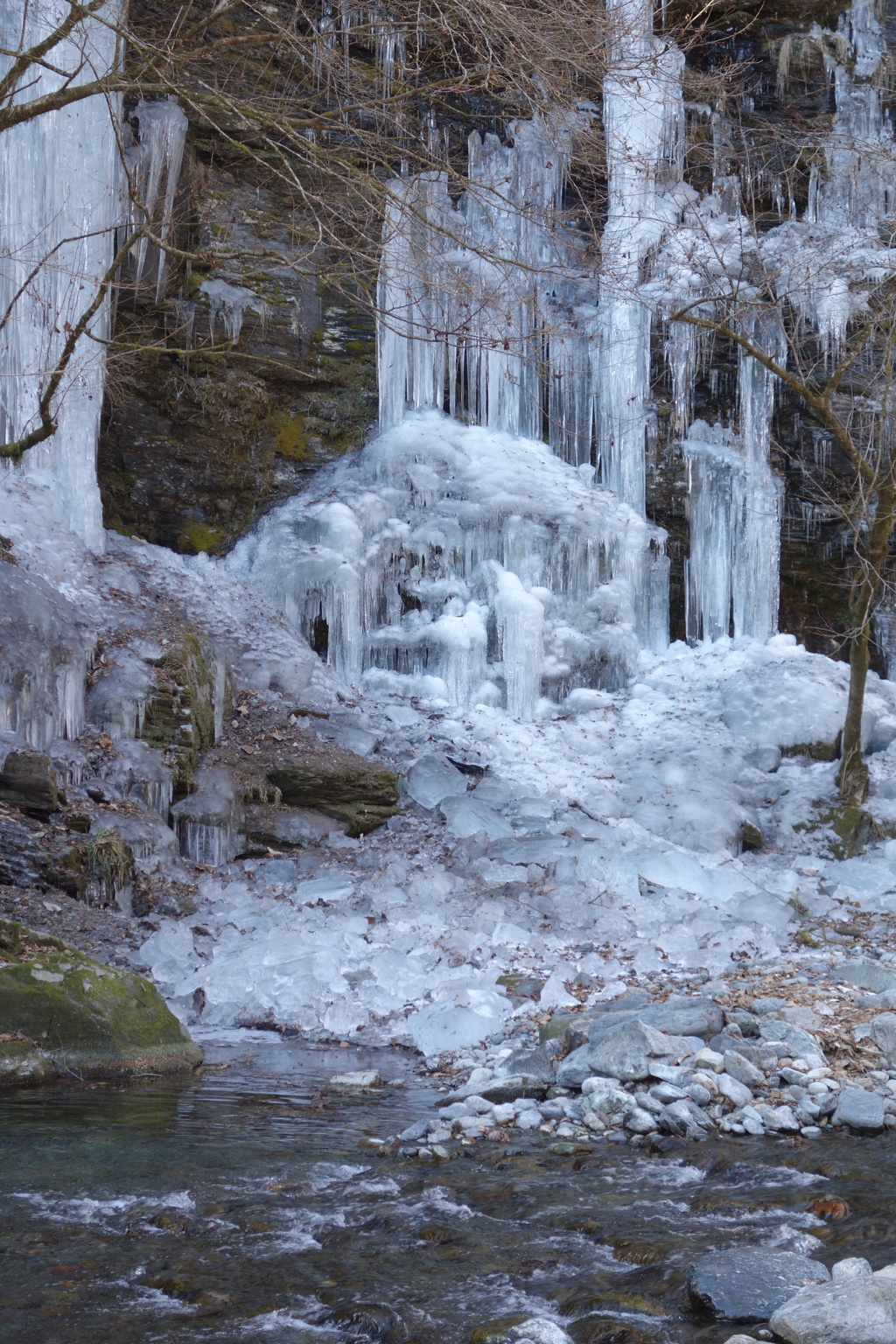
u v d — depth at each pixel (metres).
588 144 12.99
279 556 15.27
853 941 10.22
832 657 17.52
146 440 15.14
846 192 18.12
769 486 17.03
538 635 15.42
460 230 15.70
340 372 16.69
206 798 11.52
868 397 16.77
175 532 15.34
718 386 17.53
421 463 16.19
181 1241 3.87
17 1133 5.11
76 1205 4.19
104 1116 5.46
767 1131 5.28
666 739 14.84
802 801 13.68
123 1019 6.62
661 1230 4.00
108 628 12.36
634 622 16.62
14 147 12.98
